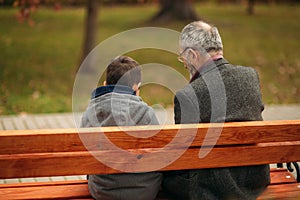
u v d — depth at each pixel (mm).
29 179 6875
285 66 18172
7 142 3793
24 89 14445
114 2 36938
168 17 27719
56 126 9789
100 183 4273
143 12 32344
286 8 36406
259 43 22625
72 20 28750
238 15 31641
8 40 22750
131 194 4289
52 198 4402
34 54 20078
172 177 4488
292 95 13828
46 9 31750
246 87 4441
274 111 11086
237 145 4379
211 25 4562
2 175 3861
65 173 3992
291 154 4500
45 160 3924
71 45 22047
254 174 4520
